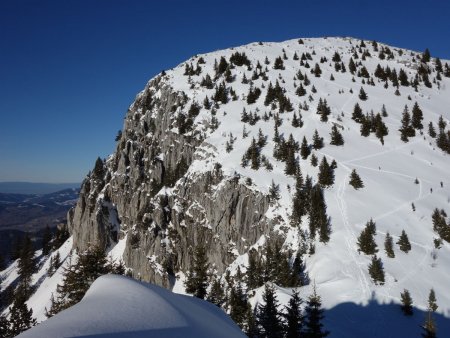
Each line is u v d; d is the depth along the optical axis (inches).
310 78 6131.9
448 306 1803.6
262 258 2701.8
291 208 2859.3
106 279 424.5
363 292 1871.3
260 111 4702.3
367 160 3715.6
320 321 1573.6
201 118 4522.6
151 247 3511.3
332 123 4416.8
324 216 2576.3
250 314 1720.0
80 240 4702.3
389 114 4874.5
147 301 349.4
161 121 4926.2
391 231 2559.1
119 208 4611.2
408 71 6958.7
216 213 3221.0
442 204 3029.0
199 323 360.2
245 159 3442.4
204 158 3816.4
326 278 2092.8
